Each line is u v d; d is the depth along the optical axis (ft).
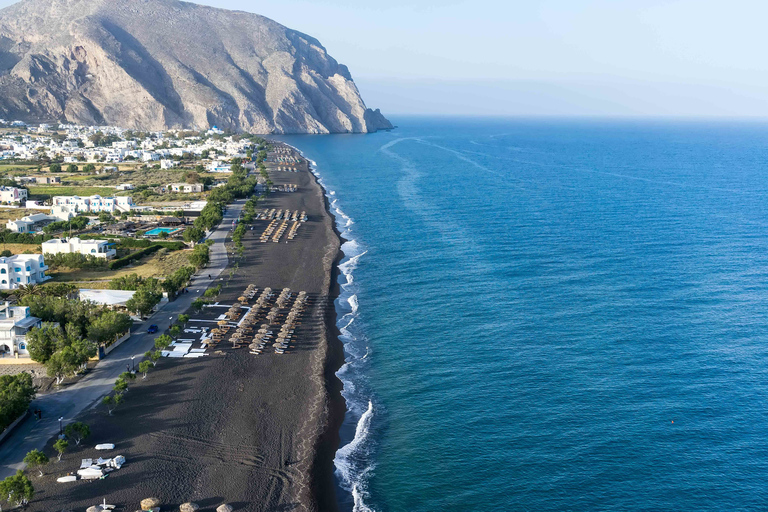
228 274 503.61
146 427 269.85
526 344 363.97
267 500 227.61
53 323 352.69
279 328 390.83
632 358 343.26
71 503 218.18
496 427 276.82
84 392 297.94
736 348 354.54
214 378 318.24
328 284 483.10
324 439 268.41
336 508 225.56
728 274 499.51
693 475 241.35
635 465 247.91
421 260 552.41
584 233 650.84
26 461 230.07
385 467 250.37
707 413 285.02
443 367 337.31
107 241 554.46
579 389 309.01
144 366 314.55
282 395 305.32
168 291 433.89
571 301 435.12
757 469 244.42
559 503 226.79
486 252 574.97
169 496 225.15
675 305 425.28
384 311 424.87
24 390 273.33
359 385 319.68
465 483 239.50
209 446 258.16
